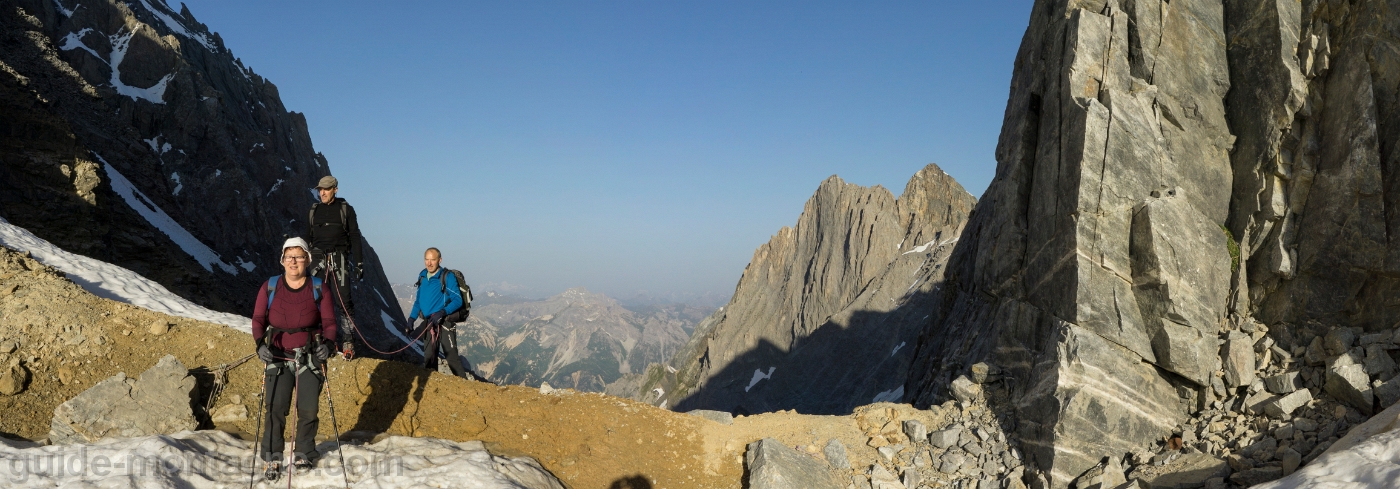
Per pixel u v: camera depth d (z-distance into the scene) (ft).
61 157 95.25
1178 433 32.91
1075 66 39.78
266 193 233.96
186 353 31.96
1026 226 44.11
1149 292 35.04
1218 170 38.50
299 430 21.88
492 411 32.58
